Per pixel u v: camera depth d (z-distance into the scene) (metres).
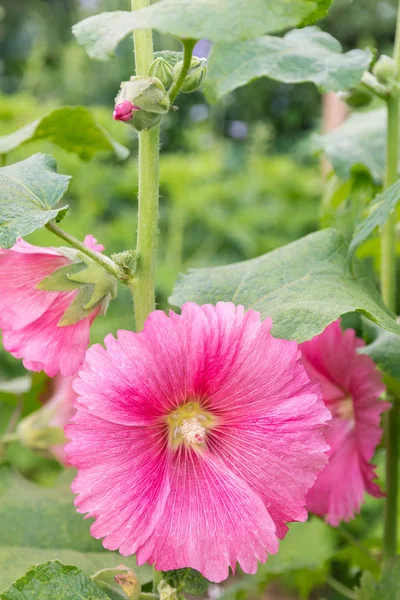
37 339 0.49
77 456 0.42
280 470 0.44
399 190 0.50
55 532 0.61
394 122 0.60
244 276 0.53
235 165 2.48
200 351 0.44
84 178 1.71
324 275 0.52
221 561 0.43
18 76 2.97
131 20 0.40
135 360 0.43
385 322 0.47
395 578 0.57
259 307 0.51
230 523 0.43
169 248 1.86
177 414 0.46
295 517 0.44
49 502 0.63
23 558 0.59
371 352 0.56
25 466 1.01
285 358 0.44
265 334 0.44
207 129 2.36
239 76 0.49
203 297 0.52
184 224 1.96
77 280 0.48
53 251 0.49
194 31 0.38
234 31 0.38
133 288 0.48
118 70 2.74
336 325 0.55
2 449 0.73
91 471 0.42
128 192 1.85
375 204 0.53
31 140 0.65
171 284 1.58
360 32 3.02
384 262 0.62
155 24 0.39
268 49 0.52
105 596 0.45
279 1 0.39
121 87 0.45
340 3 3.00
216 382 0.45
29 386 0.73
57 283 0.48
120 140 1.61
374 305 0.50
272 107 3.04
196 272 0.54
